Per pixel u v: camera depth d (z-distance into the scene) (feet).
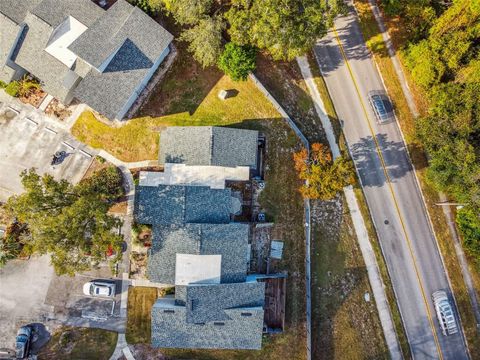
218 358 163.43
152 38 152.66
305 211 168.25
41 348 159.33
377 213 176.04
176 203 150.61
